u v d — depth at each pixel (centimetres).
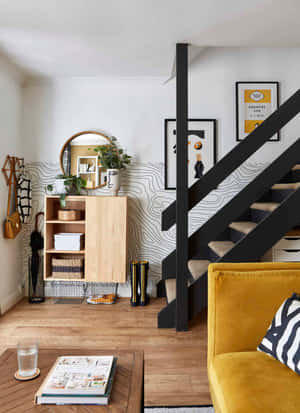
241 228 310
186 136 280
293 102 289
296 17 248
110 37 279
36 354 127
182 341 262
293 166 312
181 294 279
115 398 112
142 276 352
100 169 384
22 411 105
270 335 153
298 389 127
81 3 227
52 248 376
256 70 374
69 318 315
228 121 377
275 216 264
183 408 178
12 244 360
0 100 329
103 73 366
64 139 385
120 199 352
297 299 158
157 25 258
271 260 290
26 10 236
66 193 361
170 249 383
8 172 350
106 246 351
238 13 241
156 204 383
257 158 376
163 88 382
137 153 383
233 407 120
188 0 224
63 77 378
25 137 384
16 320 310
